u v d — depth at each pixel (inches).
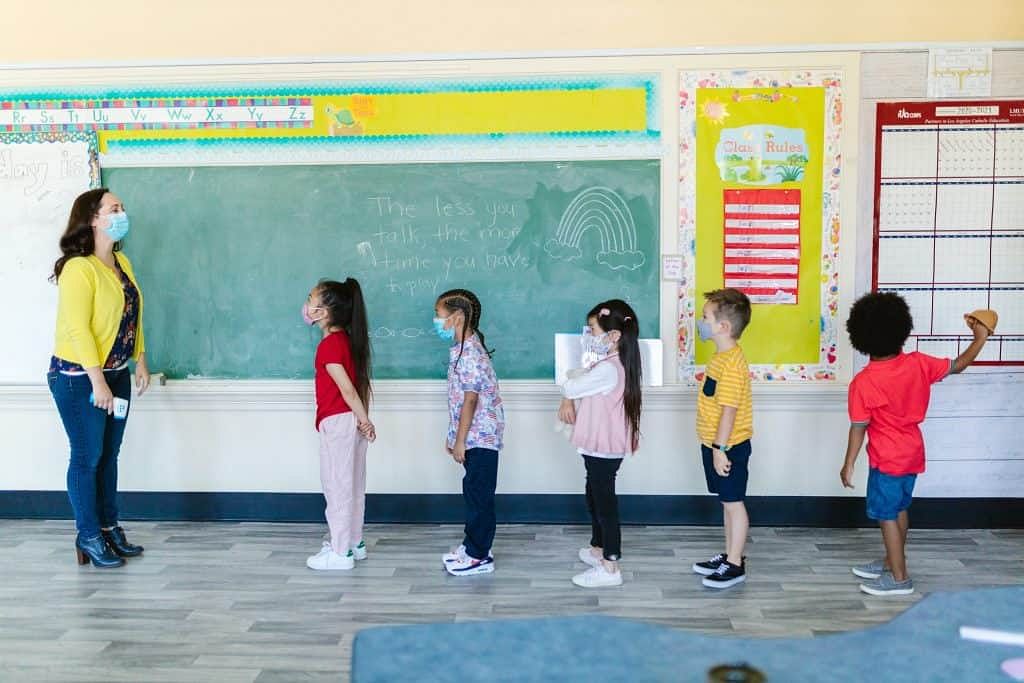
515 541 159.8
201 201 167.6
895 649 66.9
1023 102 158.1
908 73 158.6
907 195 160.7
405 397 167.5
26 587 139.4
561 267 165.2
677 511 167.3
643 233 163.5
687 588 137.2
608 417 135.0
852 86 158.9
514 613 128.3
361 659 65.8
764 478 166.4
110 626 124.8
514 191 164.4
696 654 66.6
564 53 160.4
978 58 157.6
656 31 160.4
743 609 129.0
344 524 145.6
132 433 170.9
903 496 133.6
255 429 170.2
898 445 132.5
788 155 160.7
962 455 164.6
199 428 170.4
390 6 162.4
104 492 152.2
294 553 154.6
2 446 171.8
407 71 162.6
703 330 143.6
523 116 162.4
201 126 165.8
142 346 158.4
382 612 129.1
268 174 166.6
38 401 170.9
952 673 62.9
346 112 164.2
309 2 163.2
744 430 136.8
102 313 144.0
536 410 166.9
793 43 159.5
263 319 169.3
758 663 64.9
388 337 168.2
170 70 164.7
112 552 150.6
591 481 137.9
